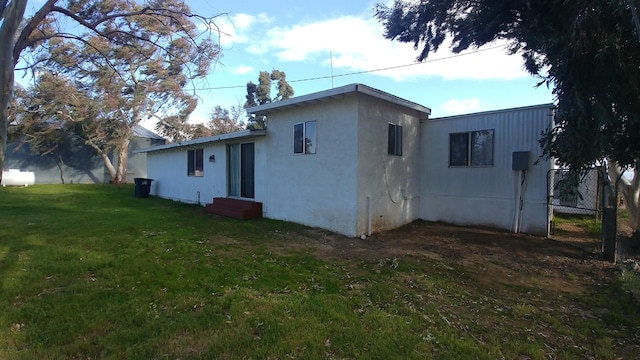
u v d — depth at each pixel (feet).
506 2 18.61
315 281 15.07
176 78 33.09
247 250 20.25
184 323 10.66
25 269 15.30
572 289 15.53
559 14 16.71
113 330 10.28
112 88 38.06
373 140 27.20
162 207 40.83
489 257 20.57
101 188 62.90
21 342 9.53
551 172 26.55
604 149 15.72
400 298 13.52
